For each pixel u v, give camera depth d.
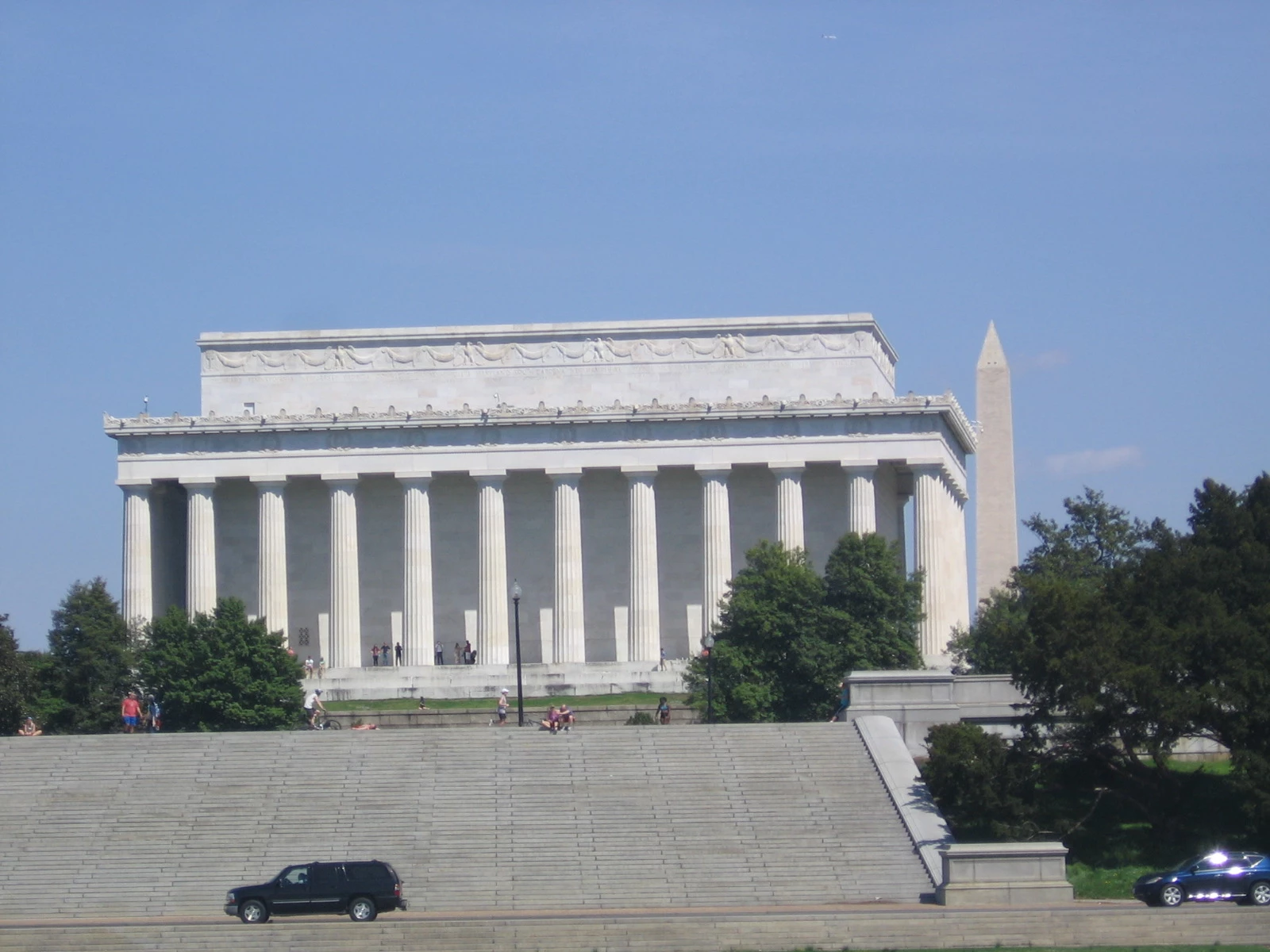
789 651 145.00
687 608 187.00
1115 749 116.56
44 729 145.12
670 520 187.62
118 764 121.38
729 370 188.00
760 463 181.25
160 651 146.00
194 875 110.06
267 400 190.00
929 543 178.50
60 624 148.50
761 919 97.81
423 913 103.81
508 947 96.56
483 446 183.12
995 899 102.81
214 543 184.38
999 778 113.88
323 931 97.62
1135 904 102.38
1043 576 157.75
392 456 183.38
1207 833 113.56
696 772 118.81
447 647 188.25
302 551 188.88
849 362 187.50
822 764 119.44
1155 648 114.81
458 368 189.38
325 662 187.38
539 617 187.62
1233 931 96.88
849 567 149.50
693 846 111.12
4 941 97.94
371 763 120.81
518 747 122.12
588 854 110.62
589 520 188.12
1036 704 117.00
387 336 189.75
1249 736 112.75
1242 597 120.06
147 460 183.62
